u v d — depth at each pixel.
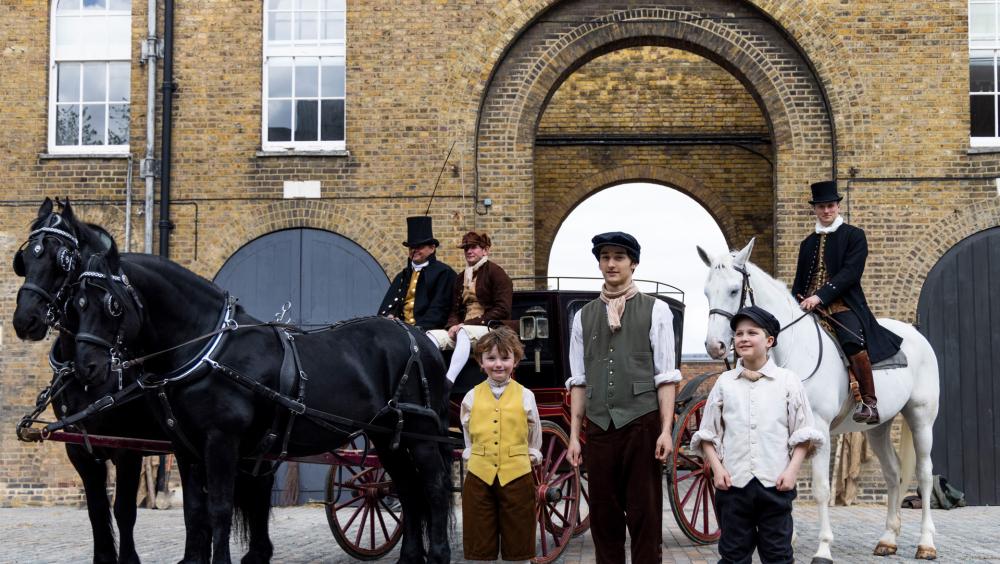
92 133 15.42
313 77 15.34
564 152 21.17
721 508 6.02
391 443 8.12
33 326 6.64
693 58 21.09
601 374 6.24
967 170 14.59
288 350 7.50
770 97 14.98
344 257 14.88
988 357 14.48
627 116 21.08
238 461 7.40
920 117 14.67
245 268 14.92
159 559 9.28
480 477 6.88
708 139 20.84
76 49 15.48
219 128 15.03
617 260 6.27
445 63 14.95
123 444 7.88
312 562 9.27
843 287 8.95
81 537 11.22
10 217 15.05
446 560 8.09
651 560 6.11
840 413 9.04
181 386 7.01
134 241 14.95
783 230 14.80
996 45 15.04
